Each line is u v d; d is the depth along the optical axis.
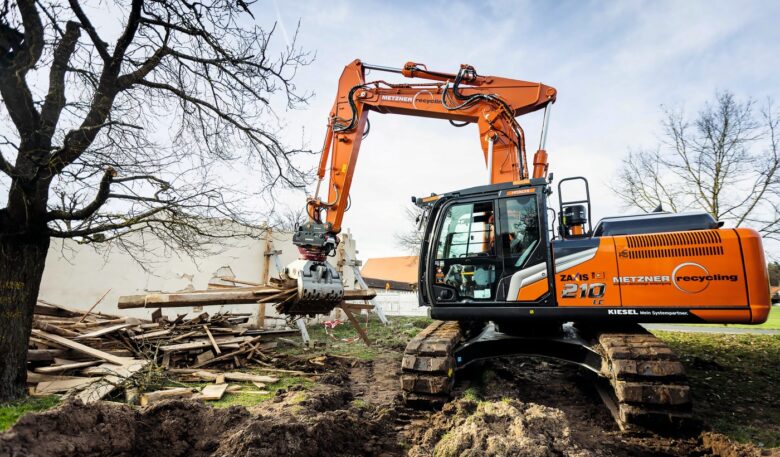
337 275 5.05
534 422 3.57
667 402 4.21
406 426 4.52
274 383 6.35
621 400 4.36
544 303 5.34
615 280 5.07
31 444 2.47
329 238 5.42
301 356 8.41
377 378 7.01
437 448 3.65
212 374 6.48
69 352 6.00
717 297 4.68
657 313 4.86
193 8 5.30
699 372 7.07
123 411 3.10
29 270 4.94
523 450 3.19
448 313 5.77
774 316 18.98
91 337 6.59
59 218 4.91
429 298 5.89
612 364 4.64
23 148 4.86
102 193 4.73
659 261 4.95
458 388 5.79
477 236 5.88
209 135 6.55
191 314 10.62
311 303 4.86
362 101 7.90
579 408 5.51
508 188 5.73
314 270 4.79
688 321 4.84
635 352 4.52
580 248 5.29
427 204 6.29
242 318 10.57
